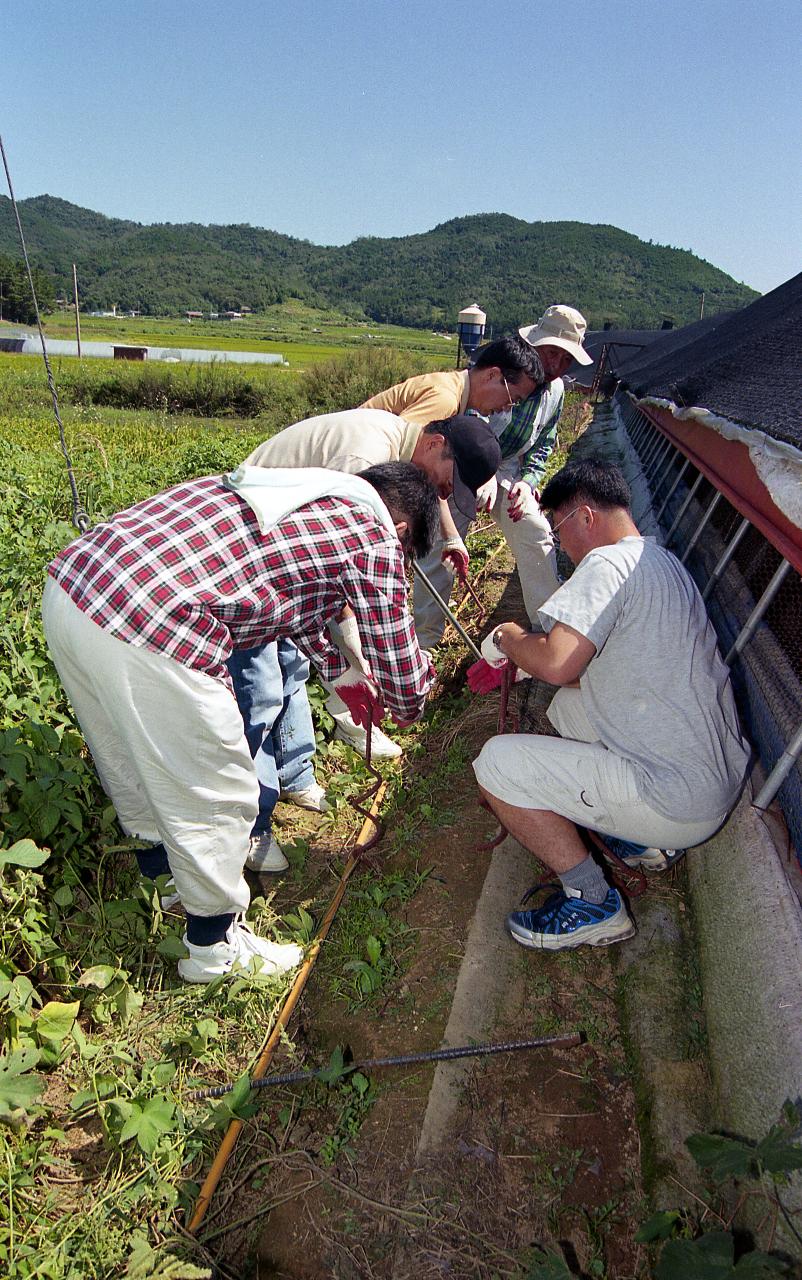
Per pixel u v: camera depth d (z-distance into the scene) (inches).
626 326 6624.0
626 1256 75.5
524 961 105.3
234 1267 76.5
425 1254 76.3
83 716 94.1
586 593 91.8
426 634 176.6
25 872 102.3
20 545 191.5
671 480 242.4
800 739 90.4
